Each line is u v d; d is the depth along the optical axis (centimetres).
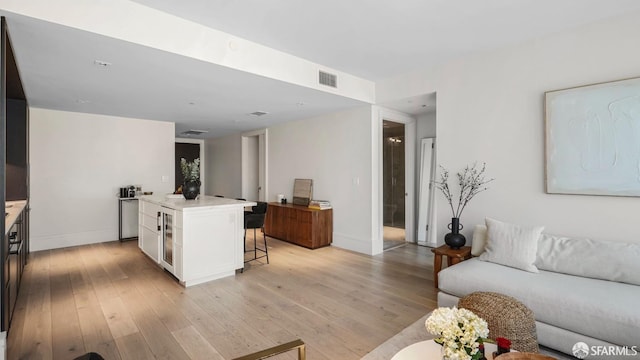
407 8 259
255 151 802
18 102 405
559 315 211
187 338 240
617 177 269
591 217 285
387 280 369
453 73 380
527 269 266
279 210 587
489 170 350
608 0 248
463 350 127
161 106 482
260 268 414
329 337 242
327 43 329
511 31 302
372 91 467
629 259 235
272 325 260
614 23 273
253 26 290
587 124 283
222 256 374
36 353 220
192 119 598
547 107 305
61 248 513
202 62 293
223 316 276
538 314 220
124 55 275
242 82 356
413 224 568
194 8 257
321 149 559
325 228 532
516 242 280
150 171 604
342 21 280
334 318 273
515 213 331
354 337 242
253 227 424
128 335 244
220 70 315
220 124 656
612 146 271
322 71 396
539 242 281
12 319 265
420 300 311
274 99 438
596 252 251
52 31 229
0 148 205
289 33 305
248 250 509
